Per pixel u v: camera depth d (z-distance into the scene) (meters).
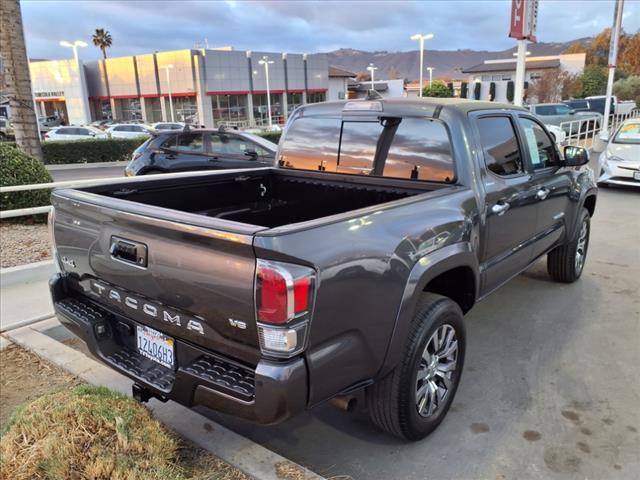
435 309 2.88
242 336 2.17
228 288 2.14
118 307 2.76
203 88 51.94
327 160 4.14
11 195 7.70
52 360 3.83
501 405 3.43
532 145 4.40
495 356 4.10
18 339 4.16
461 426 3.21
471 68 65.94
